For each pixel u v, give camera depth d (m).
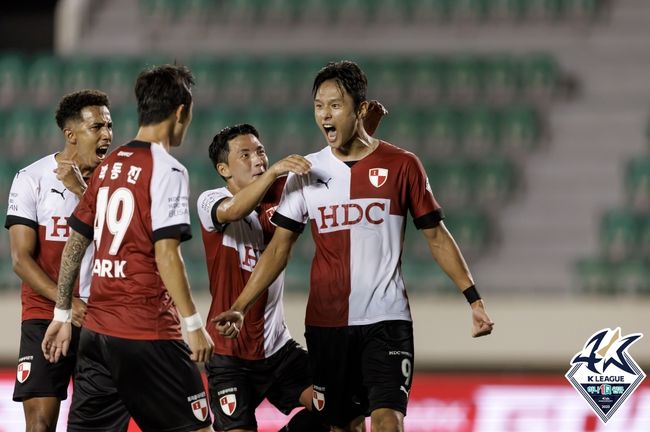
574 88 52.50
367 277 15.62
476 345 34.88
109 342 14.73
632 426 25.97
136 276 14.67
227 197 16.77
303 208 15.92
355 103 15.43
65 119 17.03
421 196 15.77
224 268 17.25
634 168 46.62
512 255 44.88
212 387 17.34
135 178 14.63
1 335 35.12
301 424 17.67
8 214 17.09
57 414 17.22
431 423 27.11
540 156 48.91
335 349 15.84
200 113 50.16
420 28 56.34
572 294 42.56
